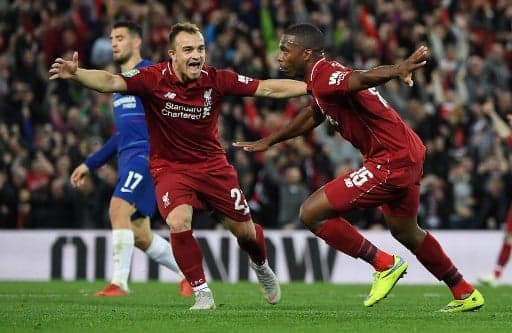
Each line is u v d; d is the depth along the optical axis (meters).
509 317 12.91
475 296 13.77
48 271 25.52
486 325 11.82
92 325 11.62
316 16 34.00
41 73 30.89
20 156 27.69
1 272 25.55
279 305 15.34
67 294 18.22
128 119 17.70
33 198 26.67
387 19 34.84
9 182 26.88
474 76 33.56
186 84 13.91
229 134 29.27
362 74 12.66
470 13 36.34
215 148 14.33
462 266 26.39
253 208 27.08
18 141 27.86
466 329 11.36
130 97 17.73
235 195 14.34
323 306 15.20
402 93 32.22
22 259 25.55
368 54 32.88
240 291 19.88
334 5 35.19
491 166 29.27
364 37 33.22
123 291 17.62
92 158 18.19
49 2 32.66
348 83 12.78
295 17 34.28
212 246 25.39
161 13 32.28
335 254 25.81
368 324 11.78
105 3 33.66
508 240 23.88
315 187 28.22
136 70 13.90
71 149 27.41
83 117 29.98
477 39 35.34
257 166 27.88
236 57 30.95
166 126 14.05
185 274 13.88
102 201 26.69
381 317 12.73
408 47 33.75
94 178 26.88
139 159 17.66
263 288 15.16
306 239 25.77
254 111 29.67
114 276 17.66
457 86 33.44
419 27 33.94
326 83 13.03
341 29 34.09
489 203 28.50
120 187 17.64
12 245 25.58
